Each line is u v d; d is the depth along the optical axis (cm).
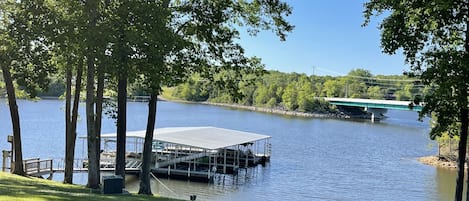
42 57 1716
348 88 15750
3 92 3272
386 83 16700
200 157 4659
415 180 4362
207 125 9288
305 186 3947
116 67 1560
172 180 4006
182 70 1736
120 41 1542
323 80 18138
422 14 1391
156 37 1533
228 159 5088
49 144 5541
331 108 14575
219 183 3956
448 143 5391
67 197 1360
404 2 1448
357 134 8750
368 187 3991
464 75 1327
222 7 1823
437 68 1405
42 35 1597
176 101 18388
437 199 3616
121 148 1975
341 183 4125
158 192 3484
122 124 1978
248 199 3406
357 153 6097
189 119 10588
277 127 9600
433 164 5269
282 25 2016
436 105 1442
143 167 2077
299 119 12369
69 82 2314
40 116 9094
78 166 3994
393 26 1491
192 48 1777
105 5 1652
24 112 9912
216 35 1833
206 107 15700
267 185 3931
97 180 1947
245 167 4769
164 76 1677
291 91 15088
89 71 1850
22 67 1795
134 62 1562
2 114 9050
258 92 16700
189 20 1822
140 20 1538
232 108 15725
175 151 4544
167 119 10419
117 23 1541
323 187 3931
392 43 1520
